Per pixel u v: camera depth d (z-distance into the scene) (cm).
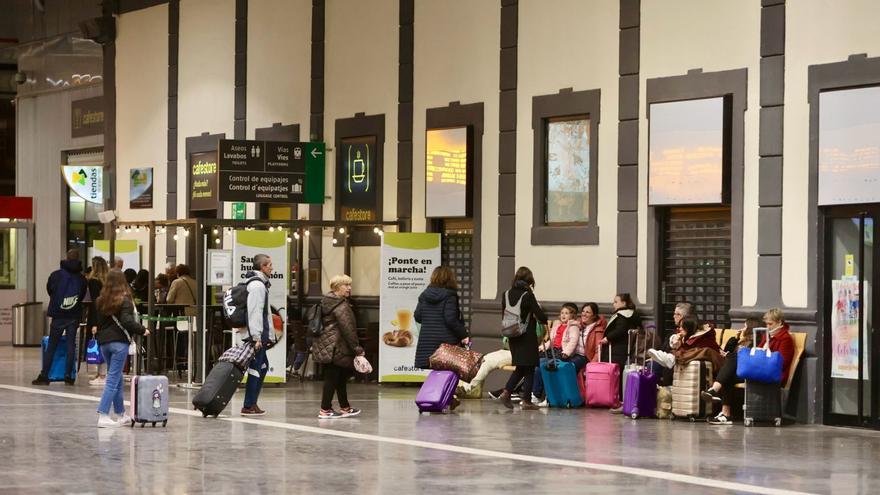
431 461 1254
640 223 1880
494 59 2103
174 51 2783
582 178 1981
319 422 1598
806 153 1678
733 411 1669
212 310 2139
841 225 1642
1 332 3312
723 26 1775
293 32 2492
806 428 1591
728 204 1772
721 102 1755
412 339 2130
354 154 2353
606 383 1772
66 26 3288
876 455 1334
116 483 1112
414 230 2242
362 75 2345
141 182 2878
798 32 1691
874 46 1611
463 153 2131
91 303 2122
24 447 1343
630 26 1895
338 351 1634
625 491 1080
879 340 1586
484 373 1939
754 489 1098
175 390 2025
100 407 1530
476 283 2122
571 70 1983
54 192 3353
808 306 1666
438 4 2202
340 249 2369
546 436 1466
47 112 3366
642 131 1878
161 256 2822
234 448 1344
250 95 2588
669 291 1859
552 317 1986
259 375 1678
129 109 2925
